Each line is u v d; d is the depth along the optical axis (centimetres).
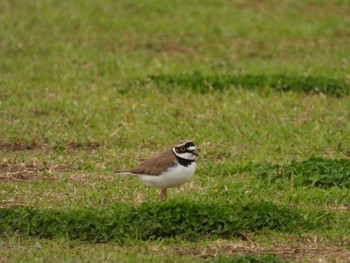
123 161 1506
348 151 1577
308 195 1329
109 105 1855
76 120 1759
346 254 1105
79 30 2556
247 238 1155
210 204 1208
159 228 1163
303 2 2956
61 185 1373
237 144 1622
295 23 2692
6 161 1505
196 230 1163
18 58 2258
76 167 1477
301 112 1819
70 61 2236
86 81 2058
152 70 2173
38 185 1371
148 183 1258
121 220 1171
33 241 1147
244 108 1839
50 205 1277
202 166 1475
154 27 2606
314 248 1127
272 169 1434
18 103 1864
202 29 2597
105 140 1634
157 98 1916
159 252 1112
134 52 2356
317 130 1692
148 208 1183
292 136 1662
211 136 1667
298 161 1510
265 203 1214
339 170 1409
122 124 1733
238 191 1340
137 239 1150
